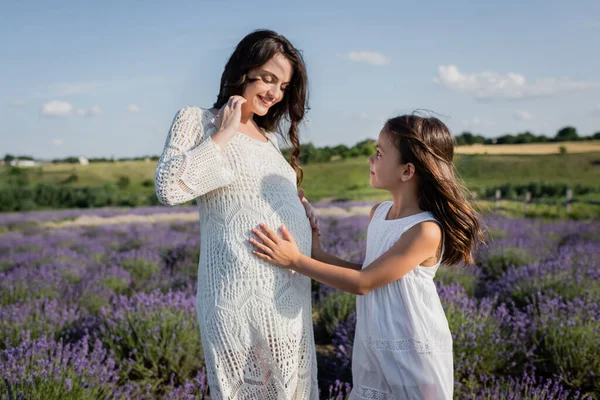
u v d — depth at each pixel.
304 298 2.12
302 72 2.19
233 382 1.97
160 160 1.92
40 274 6.73
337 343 4.14
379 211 2.30
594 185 34.59
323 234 10.27
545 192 32.28
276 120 2.40
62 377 2.96
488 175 42.34
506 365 3.67
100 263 8.52
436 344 2.02
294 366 2.04
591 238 9.99
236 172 2.02
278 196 2.09
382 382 2.09
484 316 4.08
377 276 2.00
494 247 8.30
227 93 2.15
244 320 1.96
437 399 2.00
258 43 2.04
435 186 2.04
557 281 5.38
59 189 36.31
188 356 3.74
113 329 3.96
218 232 2.03
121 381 3.57
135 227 15.53
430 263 2.07
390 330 2.03
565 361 3.57
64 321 4.48
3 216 24.17
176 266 8.33
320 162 52.94
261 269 1.97
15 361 3.09
